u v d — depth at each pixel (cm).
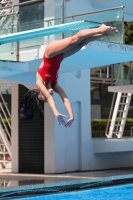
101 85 4000
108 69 3531
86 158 2328
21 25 1819
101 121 3206
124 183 1764
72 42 857
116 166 2506
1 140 2559
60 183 1572
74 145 2291
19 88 2331
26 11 1830
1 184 1731
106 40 1778
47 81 891
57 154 2203
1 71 1778
